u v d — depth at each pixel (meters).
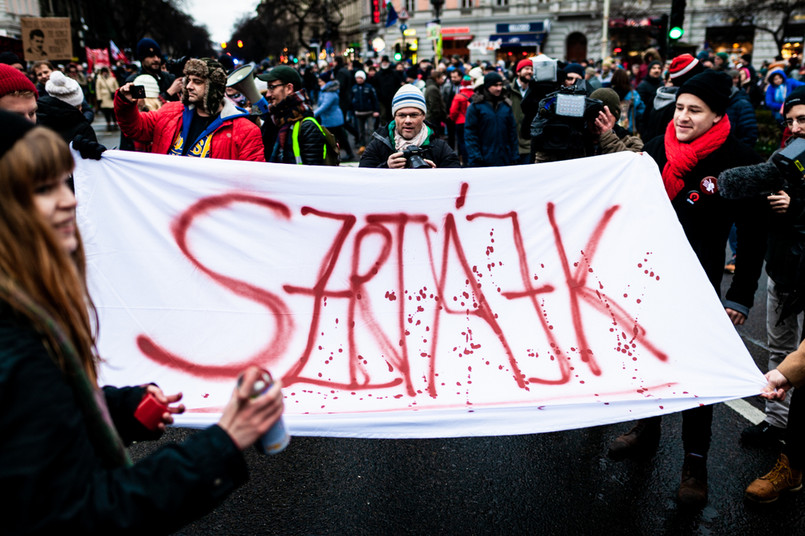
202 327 2.43
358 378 2.41
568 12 41.06
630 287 2.53
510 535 2.65
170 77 5.93
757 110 11.64
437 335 2.51
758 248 2.65
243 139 3.50
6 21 38.19
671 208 2.55
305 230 2.52
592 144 3.63
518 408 2.27
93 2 51.56
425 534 2.67
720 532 2.65
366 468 3.16
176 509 1.07
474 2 42.62
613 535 2.65
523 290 2.58
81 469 1.03
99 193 2.45
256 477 3.09
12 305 1.02
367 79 13.35
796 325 3.20
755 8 29.31
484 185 2.60
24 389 0.98
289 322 2.46
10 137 1.05
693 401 2.31
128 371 2.37
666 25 12.65
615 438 3.41
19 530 0.96
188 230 2.47
